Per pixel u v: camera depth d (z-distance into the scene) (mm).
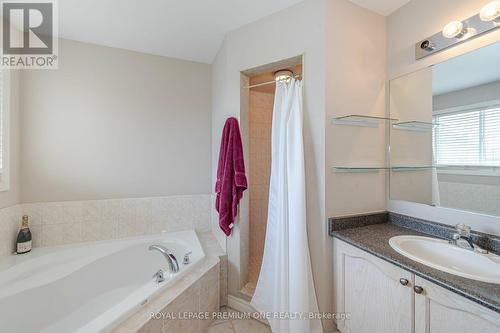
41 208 1931
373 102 1661
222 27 1881
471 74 1271
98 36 2004
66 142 2018
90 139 2098
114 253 1916
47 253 1797
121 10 1664
